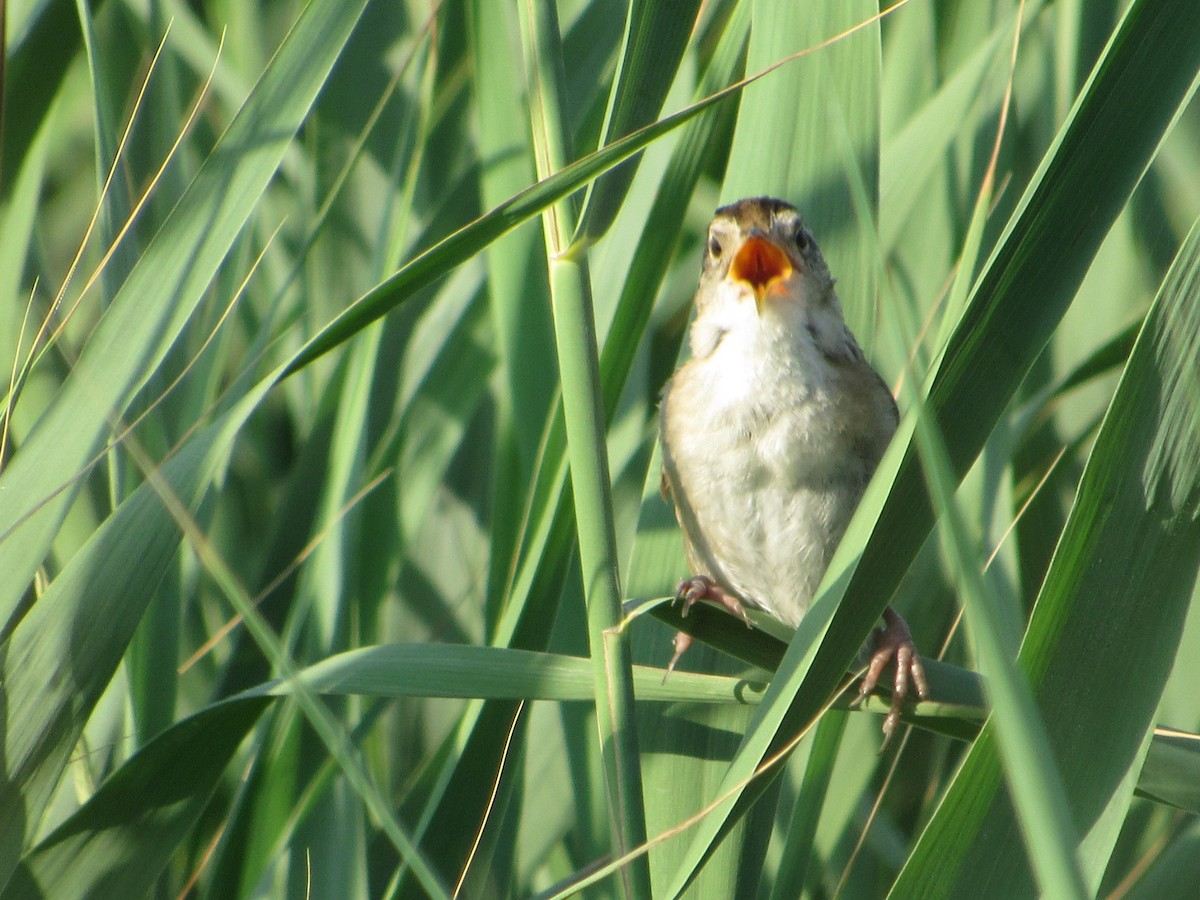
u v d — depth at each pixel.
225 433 3.76
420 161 3.86
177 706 3.83
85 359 3.76
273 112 3.77
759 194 3.85
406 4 3.89
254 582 3.87
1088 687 3.74
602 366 3.80
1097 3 3.86
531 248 3.84
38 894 3.76
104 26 3.90
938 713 3.80
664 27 3.76
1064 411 3.87
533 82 3.77
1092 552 3.74
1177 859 3.80
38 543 3.76
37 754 3.76
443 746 3.82
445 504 3.89
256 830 3.81
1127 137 3.74
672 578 3.85
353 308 3.75
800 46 3.82
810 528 3.85
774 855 3.85
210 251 3.77
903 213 3.85
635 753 3.76
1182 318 3.74
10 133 3.85
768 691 3.74
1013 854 3.74
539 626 3.79
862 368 3.86
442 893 3.73
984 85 3.86
